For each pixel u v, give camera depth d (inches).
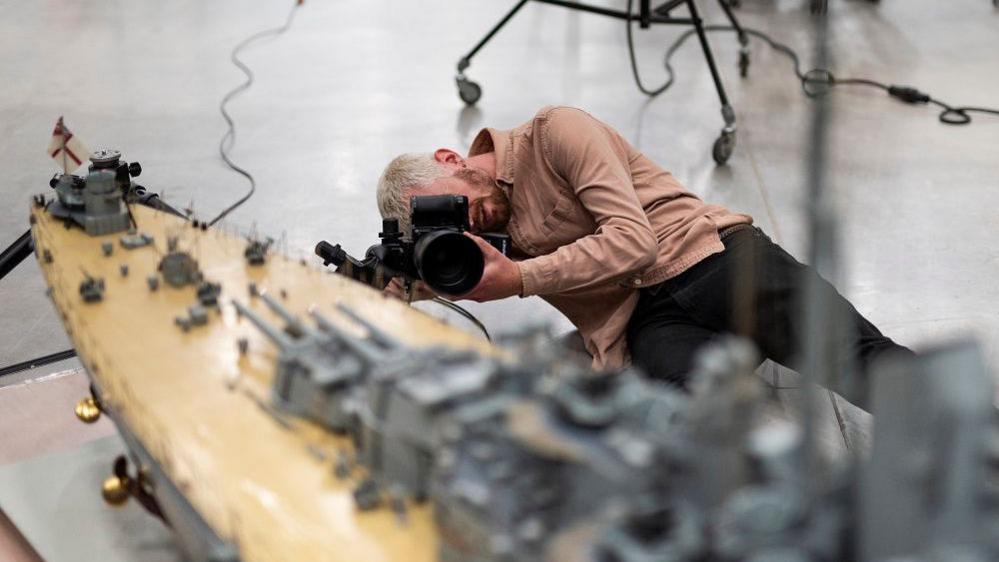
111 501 60.4
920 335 100.8
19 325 107.7
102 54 191.2
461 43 196.7
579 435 34.2
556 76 177.3
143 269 62.1
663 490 32.2
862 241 118.5
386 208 85.0
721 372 30.5
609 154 83.2
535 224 86.0
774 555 30.1
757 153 144.6
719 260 83.4
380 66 184.2
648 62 183.5
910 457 29.7
